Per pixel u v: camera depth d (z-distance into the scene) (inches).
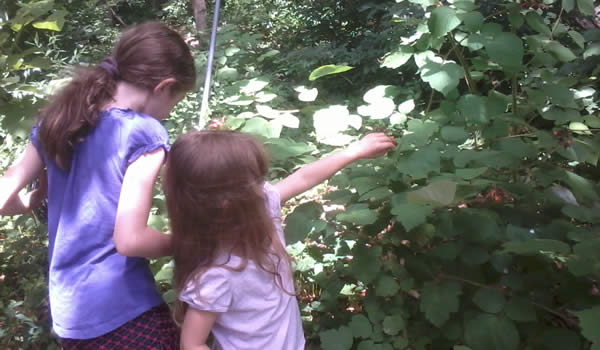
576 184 81.6
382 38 265.0
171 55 59.2
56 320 58.9
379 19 319.6
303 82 282.5
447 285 76.3
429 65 85.2
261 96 101.5
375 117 85.9
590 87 116.6
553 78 103.5
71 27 335.9
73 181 58.0
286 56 308.2
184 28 443.5
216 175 52.8
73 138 57.4
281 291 58.2
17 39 106.9
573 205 74.4
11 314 102.0
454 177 72.0
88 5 364.2
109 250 57.7
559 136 88.5
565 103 90.8
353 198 82.8
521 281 73.2
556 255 67.9
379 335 81.5
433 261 78.3
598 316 58.4
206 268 54.2
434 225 78.1
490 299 73.1
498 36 79.0
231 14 438.3
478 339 70.9
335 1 328.2
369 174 82.0
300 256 106.0
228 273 54.1
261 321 56.7
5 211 65.0
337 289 88.3
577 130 97.7
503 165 75.0
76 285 57.5
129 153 55.7
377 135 72.4
